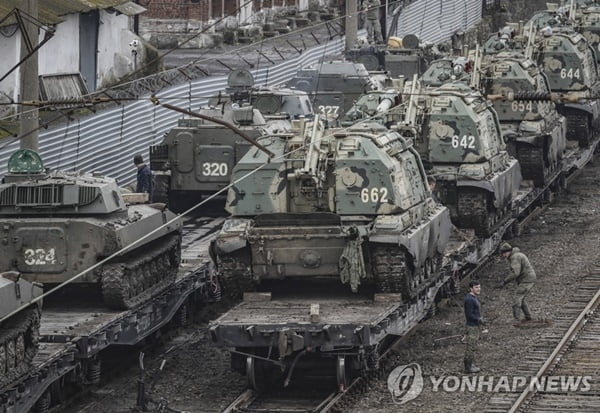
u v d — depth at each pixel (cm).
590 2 9644
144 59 8638
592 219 7194
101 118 6781
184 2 10362
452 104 6119
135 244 4547
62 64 7675
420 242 4816
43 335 4272
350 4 8900
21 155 4766
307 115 7169
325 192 4831
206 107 6975
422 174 5169
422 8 11356
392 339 4903
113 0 8269
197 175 6556
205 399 4438
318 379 4591
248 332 4328
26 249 4653
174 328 5231
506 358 4775
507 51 7550
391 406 4306
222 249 4675
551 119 7469
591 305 5384
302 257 4688
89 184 4709
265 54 9806
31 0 5256
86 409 4328
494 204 6072
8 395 3853
